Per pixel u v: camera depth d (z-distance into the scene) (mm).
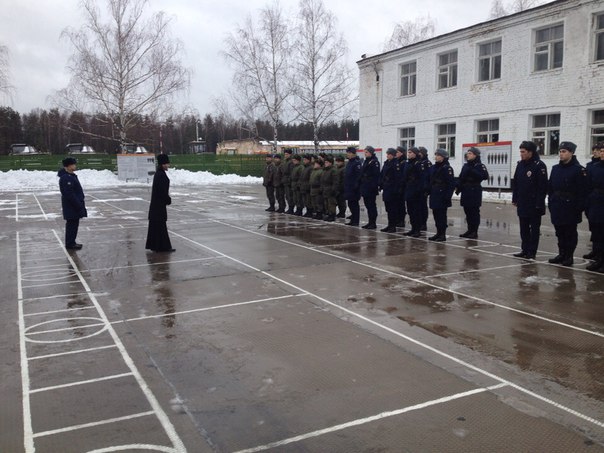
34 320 6176
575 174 8328
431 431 3576
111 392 4262
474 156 11453
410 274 8125
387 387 4258
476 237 11641
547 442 3418
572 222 8438
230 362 4832
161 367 4746
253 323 5914
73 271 8734
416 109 27156
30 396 4219
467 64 24172
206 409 3953
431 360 4793
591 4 19094
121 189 29344
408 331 5566
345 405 3971
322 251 10125
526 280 7656
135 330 5762
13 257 10047
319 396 4121
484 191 22266
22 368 4789
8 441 3561
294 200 16250
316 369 4637
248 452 3375
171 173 37594
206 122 85812
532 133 21875
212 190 28484
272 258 9523
